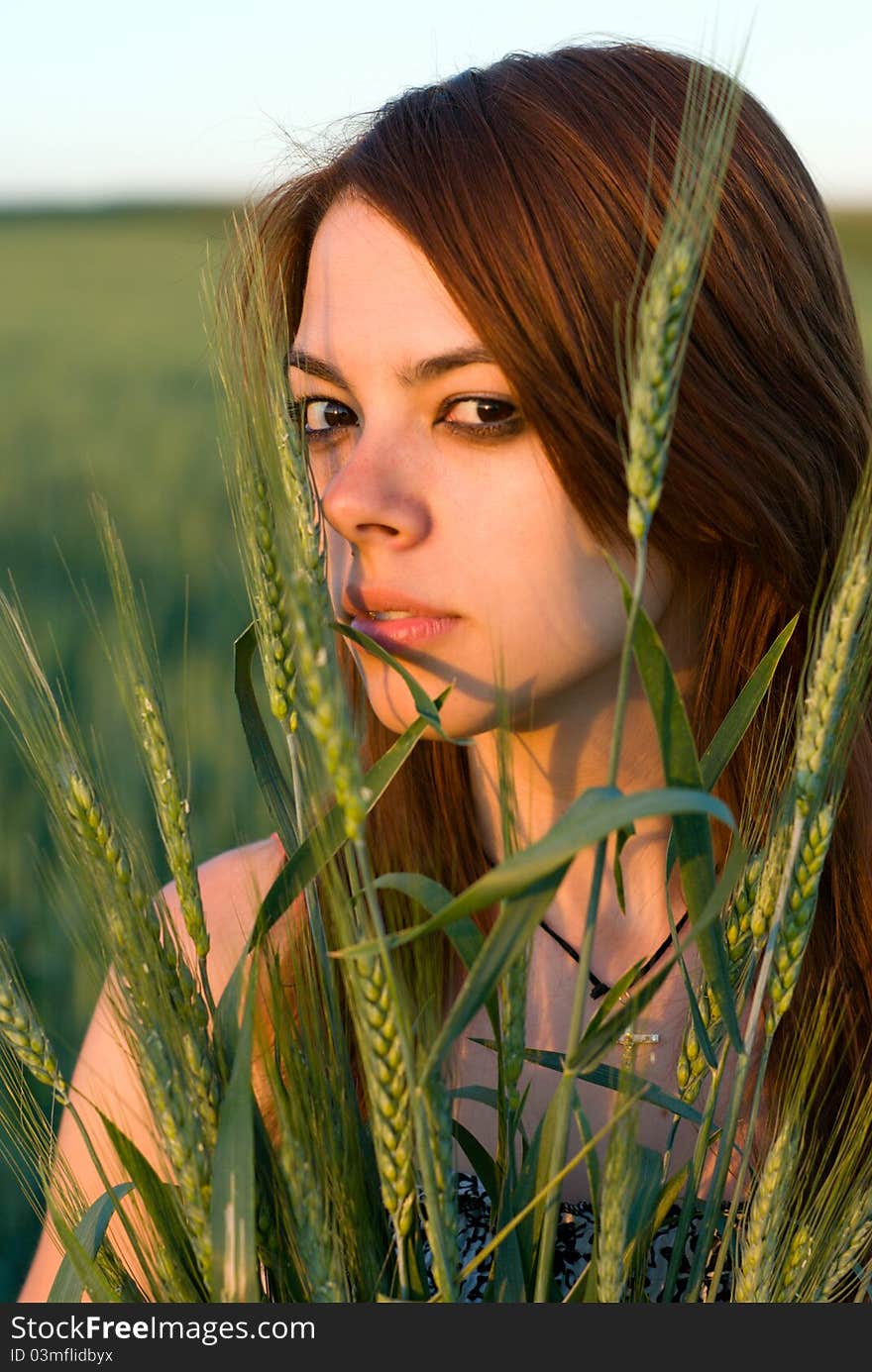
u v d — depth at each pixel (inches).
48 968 142.4
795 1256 40.0
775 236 55.2
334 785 31.0
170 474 524.4
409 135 49.1
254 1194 34.4
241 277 55.4
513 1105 39.3
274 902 38.0
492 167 47.3
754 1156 56.7
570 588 48.6
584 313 46.9
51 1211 39.9
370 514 46.6
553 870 32.4
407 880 36.8
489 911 62.6
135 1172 38.2
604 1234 36.3
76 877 37.7
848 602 35.7
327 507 47.4
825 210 60.0
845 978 59.6
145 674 38.8
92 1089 61.4
